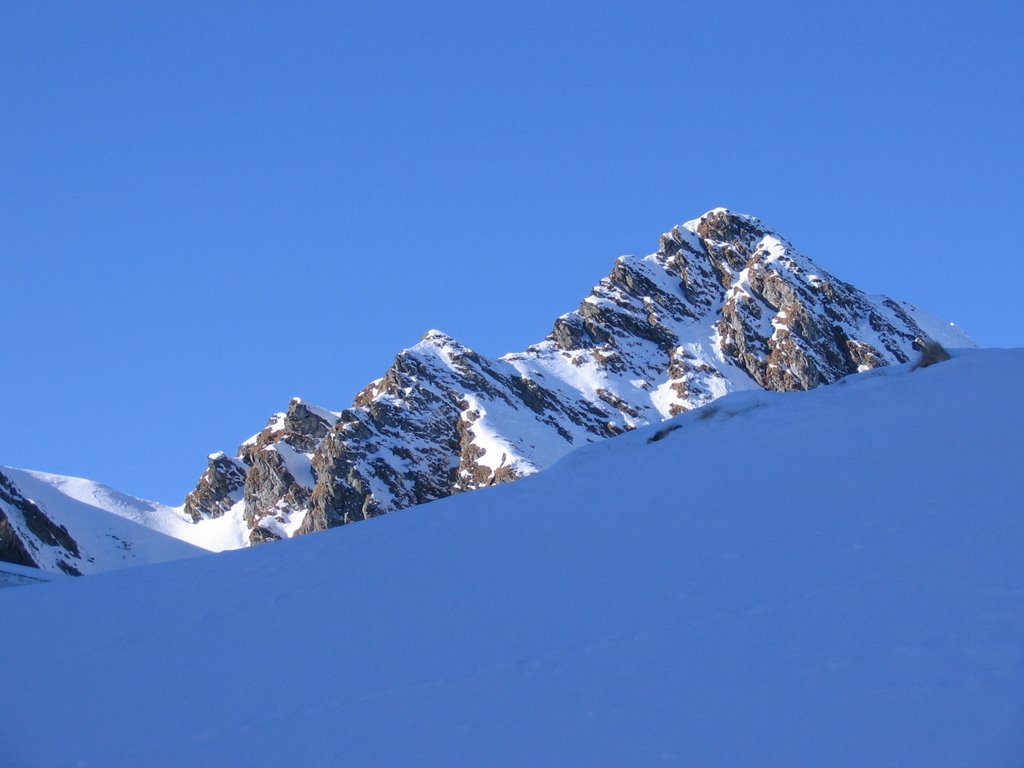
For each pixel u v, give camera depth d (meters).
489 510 28.64
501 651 18.73
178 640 21.59
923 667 15.55
